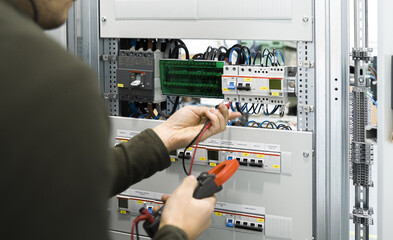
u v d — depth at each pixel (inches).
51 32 77.7
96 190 22.2
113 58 78.5
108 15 76.7
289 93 69.6
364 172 68.6
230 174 48.9
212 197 41.2
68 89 21.1
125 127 77.8
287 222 69.6
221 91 73.7
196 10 70.6
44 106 20.5
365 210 69.4
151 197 77.6
